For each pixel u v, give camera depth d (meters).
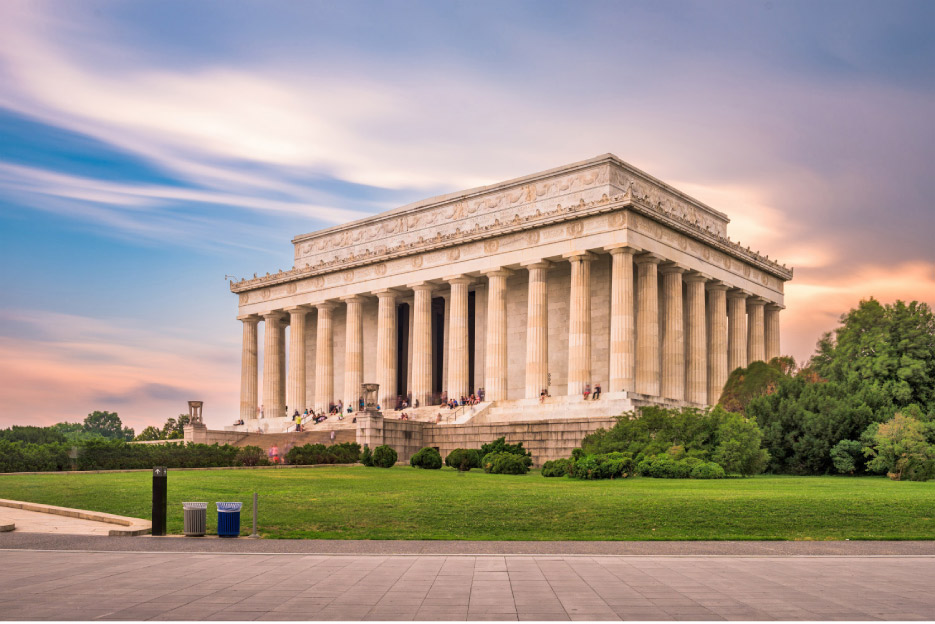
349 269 110.25
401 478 55.25
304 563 24.22
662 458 58.41
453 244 97.25
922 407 72.25
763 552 27.42
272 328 122.38
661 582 21.03
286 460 71.44
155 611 17.41
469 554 26.42
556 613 17.25
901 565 24.23
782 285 110.94
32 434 142.50
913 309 76.69
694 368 91.69
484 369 102.38
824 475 64.00
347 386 108.81
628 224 82.75
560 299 97.38
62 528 33.28
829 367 81.00
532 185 96.69
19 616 16.94
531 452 74.69
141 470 62.78
